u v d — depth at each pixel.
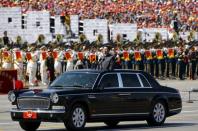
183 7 157.25
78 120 42.78
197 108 63.91
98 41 100.00
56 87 44.47
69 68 89.81
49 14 112.94
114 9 141.50
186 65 104.50
